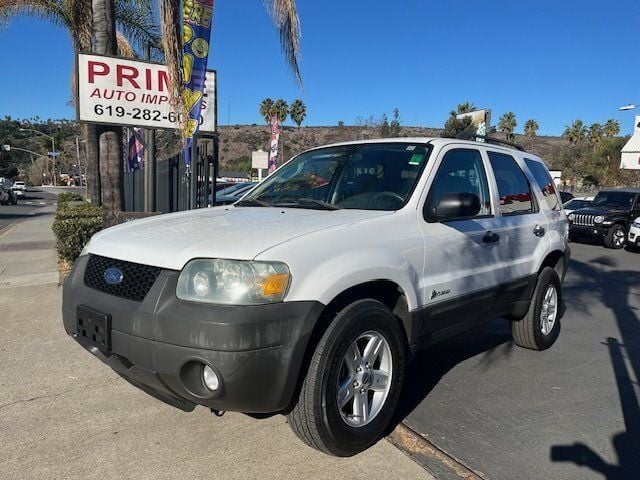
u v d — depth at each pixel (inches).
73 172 3838.6
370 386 123.8
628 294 321.4
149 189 397.7
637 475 118.2
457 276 146.9
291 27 292.5
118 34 596.7
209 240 110.8
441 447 128.5
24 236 558.3
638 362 193.5
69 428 132.9
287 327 103.3
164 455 121.2
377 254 121.0
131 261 114.0
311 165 171.2
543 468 120.2
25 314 232.2
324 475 114.3
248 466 117.1
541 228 192.4
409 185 142.4
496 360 192.1
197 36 284.8
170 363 101.6
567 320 254.8
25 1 564.1
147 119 306.7
